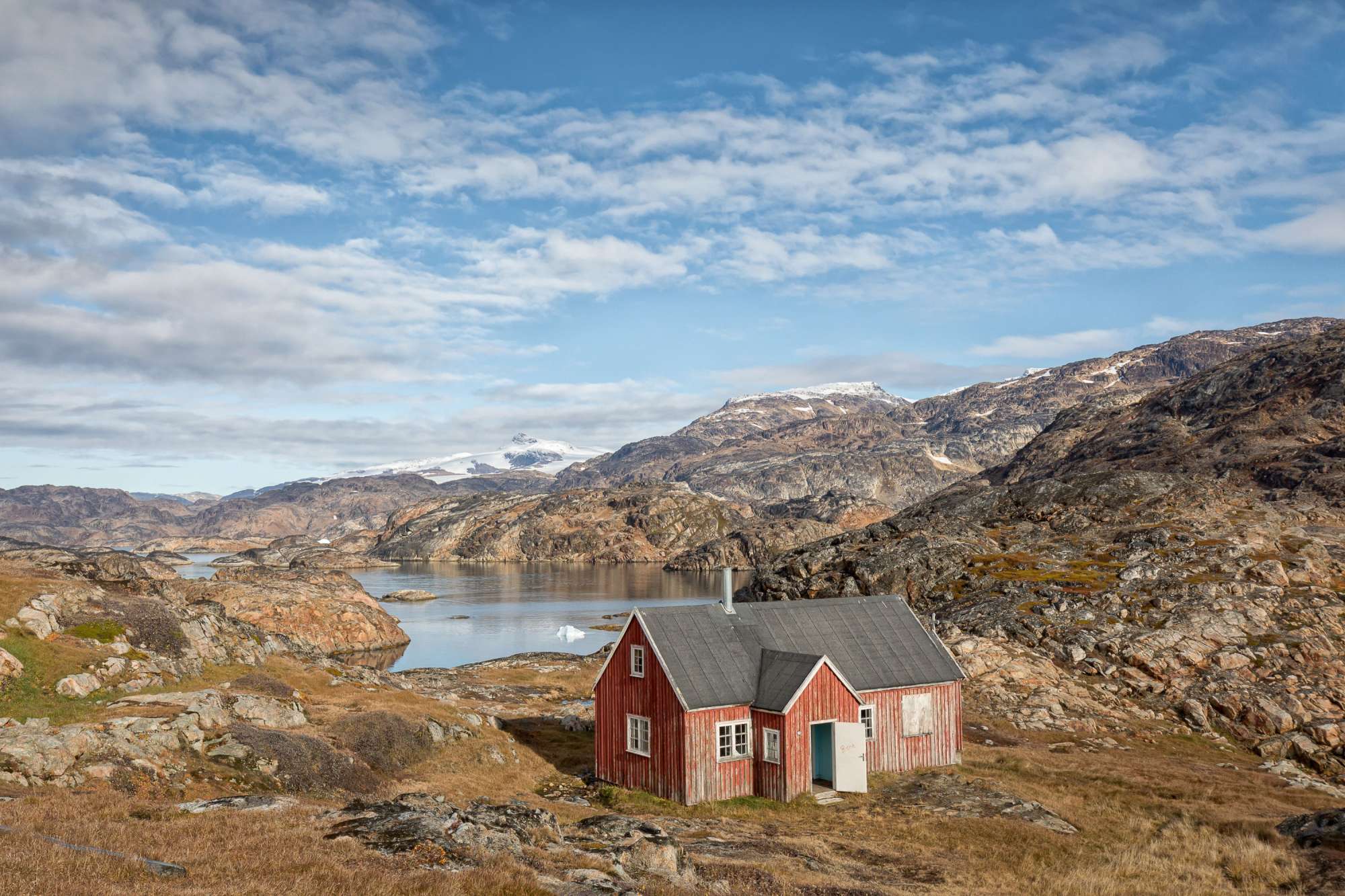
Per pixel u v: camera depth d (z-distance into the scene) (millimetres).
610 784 44500
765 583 127688
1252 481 181375
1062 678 73438
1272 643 74500
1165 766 53844
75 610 45062
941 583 104938
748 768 42281
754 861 30094
